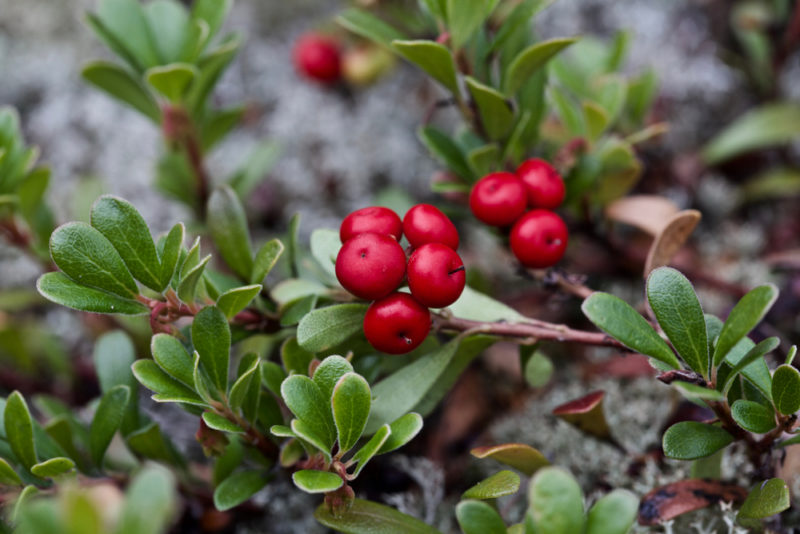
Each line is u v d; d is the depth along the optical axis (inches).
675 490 8.8
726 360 8.2
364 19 9.4
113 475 9.0
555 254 8.9
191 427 10.5
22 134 14.4
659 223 10.2
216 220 8.9
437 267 8.1
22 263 12.3
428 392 9.0
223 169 13.7
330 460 8.0
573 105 10.4
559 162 9.8
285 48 15.2
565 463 9.9
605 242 10.6
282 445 8.9
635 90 11.0
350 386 8.0
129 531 6.9
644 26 13.9
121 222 8.1
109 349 9.3
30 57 15.3
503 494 8.1
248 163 11.2
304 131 14.0
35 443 8.8
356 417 8.0
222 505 8.5
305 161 13.8
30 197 10.1
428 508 9.6
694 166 12.0
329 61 13.5
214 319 8.2
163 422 10.5
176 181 11.0
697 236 11.8
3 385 10.7
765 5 12.8
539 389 10.7
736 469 9.4
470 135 9.9
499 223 8.9
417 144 13.8
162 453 9.1
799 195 12.0
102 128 14.2
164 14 10.4
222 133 10.9
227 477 8.8
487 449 8.4
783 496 8.0
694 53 13.5
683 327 8.0
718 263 11.5
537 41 10.0
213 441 8.5
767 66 12.3
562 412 8.9
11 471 8.3
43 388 10.8
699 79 13.0
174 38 10.4
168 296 8.3
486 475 10.1
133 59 10.3
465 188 9.7
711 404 8.1
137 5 10.3
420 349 8.9
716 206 11.9
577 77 10.8
